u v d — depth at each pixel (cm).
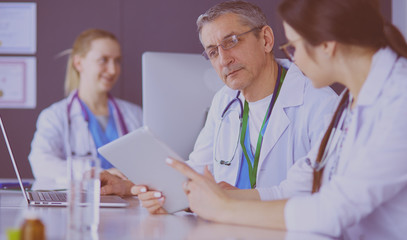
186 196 147
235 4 201
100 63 403
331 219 120
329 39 126
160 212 152
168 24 459
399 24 426
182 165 137
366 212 121
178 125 210
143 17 459
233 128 212
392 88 125
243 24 199
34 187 228
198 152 214
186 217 146
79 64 412
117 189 204
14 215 143
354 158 125
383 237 131
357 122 130
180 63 209
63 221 133
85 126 394
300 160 161
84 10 459
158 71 207
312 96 202
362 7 127
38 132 388
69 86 421
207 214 134
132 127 412
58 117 393
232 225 130
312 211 122
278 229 124
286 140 202
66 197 179
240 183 207
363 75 131
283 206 125
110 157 150
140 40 459
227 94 214
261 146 203
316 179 149
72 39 460
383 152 119
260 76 205
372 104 127
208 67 212
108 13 459
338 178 124
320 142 156
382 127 121
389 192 120
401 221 128
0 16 458
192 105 210
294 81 206
